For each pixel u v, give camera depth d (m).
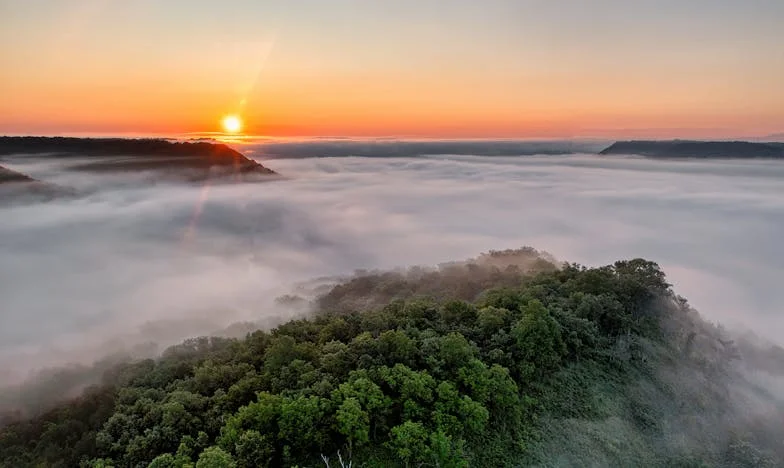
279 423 35.75
